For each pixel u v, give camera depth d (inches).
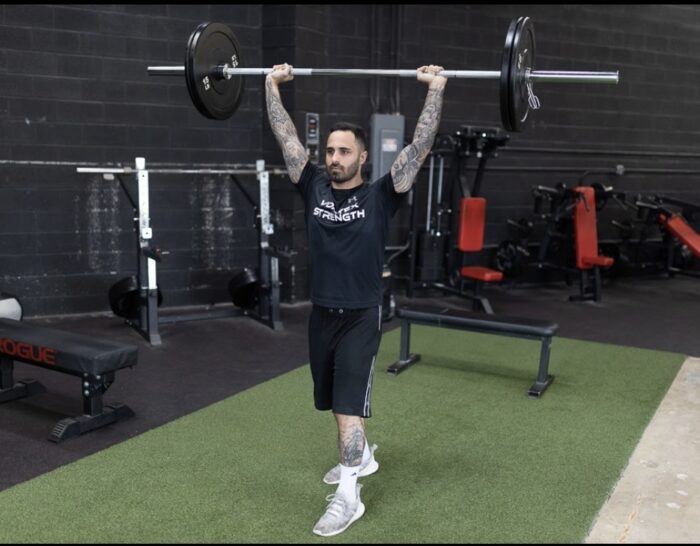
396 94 231.9
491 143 215.5
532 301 240.5
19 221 189.6
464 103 245.9
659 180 289.6
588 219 241.1
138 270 175.3
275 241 222.2
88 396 115.4
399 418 123.6
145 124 201.2
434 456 107.4
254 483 97.0
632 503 93.1
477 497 94.0
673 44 278.2
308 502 91.8
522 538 83.5
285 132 92.4
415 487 96.7
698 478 101.1
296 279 220.8
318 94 216.4
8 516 86.5
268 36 210.4
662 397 137.6
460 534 84.2
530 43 97.6
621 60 269.6
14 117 185.2
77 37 189.3
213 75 108.5
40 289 194.9
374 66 227.6
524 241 255.3
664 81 279.9
